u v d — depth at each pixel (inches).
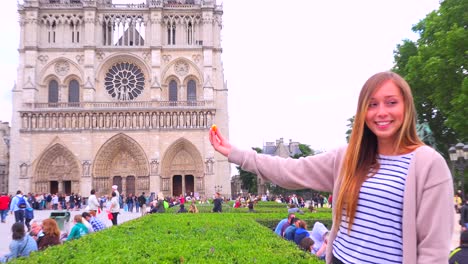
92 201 1828.2
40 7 4424.2
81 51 4436.5
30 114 4259.4
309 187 272.1
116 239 752.3
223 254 567.8
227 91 4485.7
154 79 4397.1
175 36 4549.7
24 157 4207.7
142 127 4328.3
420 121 2454.5
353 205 238.2
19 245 819.4
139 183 4311.0
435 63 1980.8
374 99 244.4
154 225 1072.8
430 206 220.2
